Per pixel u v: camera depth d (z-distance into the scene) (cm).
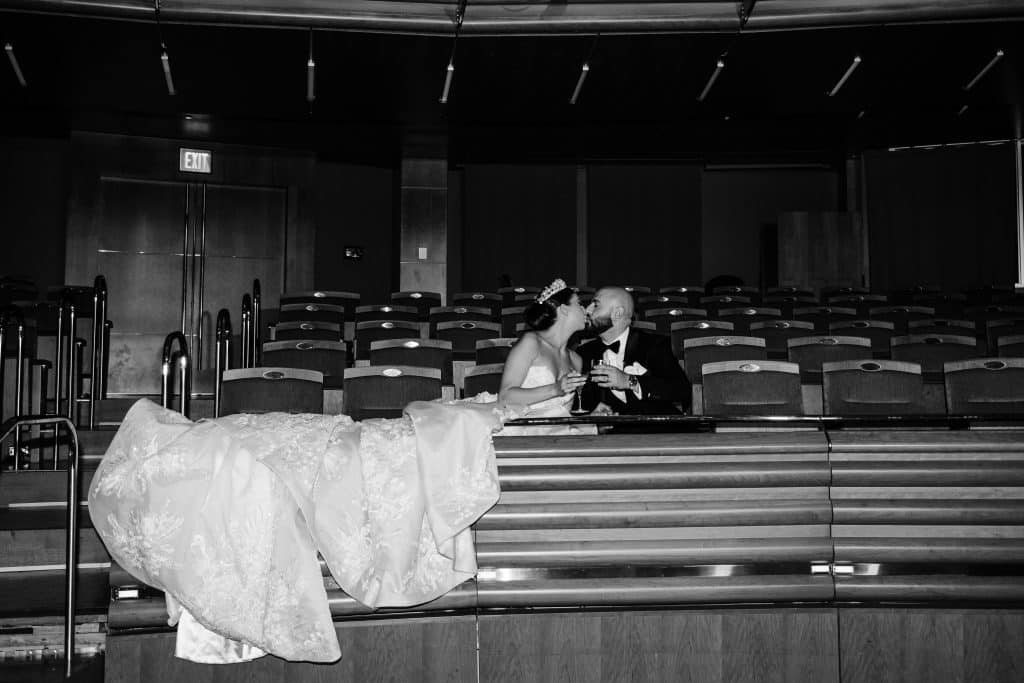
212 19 956
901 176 1455
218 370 632
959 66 1097
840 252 1410
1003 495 328
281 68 1092
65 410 639
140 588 301
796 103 1237
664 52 1057
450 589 309
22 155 1338
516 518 317
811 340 622
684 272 1555
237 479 290
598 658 313
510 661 311
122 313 1291
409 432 311
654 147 1463
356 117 1266
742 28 988
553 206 1557
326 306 886
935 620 317
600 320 464
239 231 1351
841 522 324
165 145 1323
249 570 285
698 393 591
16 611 338
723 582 318
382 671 305
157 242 1313
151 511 286
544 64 1093
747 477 324
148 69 1087
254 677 299
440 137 1360
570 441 324
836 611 317
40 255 1331
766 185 1572
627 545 319
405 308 884
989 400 496
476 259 1547
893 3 963
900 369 502
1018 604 320
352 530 293
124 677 294
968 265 1426
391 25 984
